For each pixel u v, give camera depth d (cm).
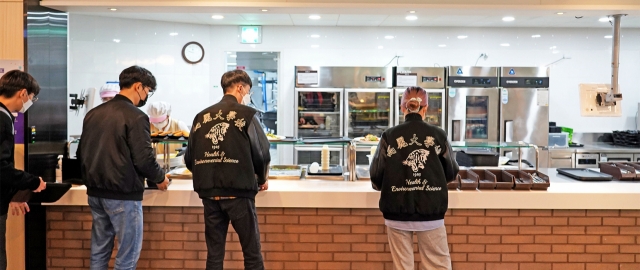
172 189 305
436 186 248
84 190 304
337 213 307
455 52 634
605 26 618
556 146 583
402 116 560
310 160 564
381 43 633
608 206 300
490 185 304
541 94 556
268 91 739
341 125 560
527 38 635
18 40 305
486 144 334
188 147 271
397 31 632
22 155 304
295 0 329
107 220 270
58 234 313
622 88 642
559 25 612
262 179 272
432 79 559
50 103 331
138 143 256
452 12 345
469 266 310
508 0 331
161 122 452
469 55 634
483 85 557
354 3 331
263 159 264
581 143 636
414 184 247
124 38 583
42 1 320
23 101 251
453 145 333
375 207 302
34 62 313
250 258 263
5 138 239
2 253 249
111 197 258
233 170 252
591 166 564
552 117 645
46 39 326
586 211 306
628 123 646
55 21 336
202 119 261
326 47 633
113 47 577
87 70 563
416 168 247
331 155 555
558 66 638
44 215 313
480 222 307
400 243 253
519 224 307
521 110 557
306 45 633
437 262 254
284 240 309
